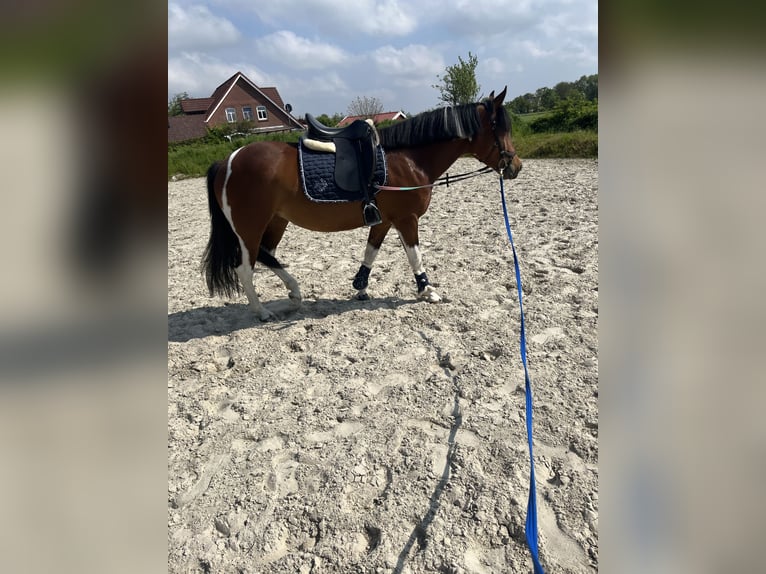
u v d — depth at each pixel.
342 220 3.89
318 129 3.80
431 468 2.37
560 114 19.81
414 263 4.26
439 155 4.04
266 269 5.78
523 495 2.16
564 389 2.90
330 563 1.94
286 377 3.30
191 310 4.63
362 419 2.80
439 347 3.54
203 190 15.26
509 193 9.59
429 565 1.89
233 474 2.45
